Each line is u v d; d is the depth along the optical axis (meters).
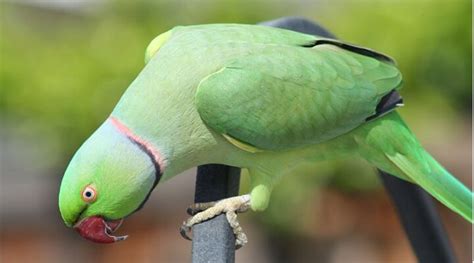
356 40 12.07
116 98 11.82
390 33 12.09
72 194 5.29
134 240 14.36
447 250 6.73
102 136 5.38
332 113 5.76
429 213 6.64
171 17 12.45
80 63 12.02
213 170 5.83
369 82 5.91
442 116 12.30
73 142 11.88
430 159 6.25
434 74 12.26
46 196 14.48
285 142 5.73
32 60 12.16
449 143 12.91
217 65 5.51
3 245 14.72
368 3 12.25
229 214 5.67
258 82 5.53
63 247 14.56
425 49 12.16
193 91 5.45
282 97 5.60
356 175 11.84
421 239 6.73
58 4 13.09
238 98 5.48
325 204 12.37
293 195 11.66
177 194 14.18
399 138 6.12
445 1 12.19
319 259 12.85
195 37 5.60
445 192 6.21
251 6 12.37
